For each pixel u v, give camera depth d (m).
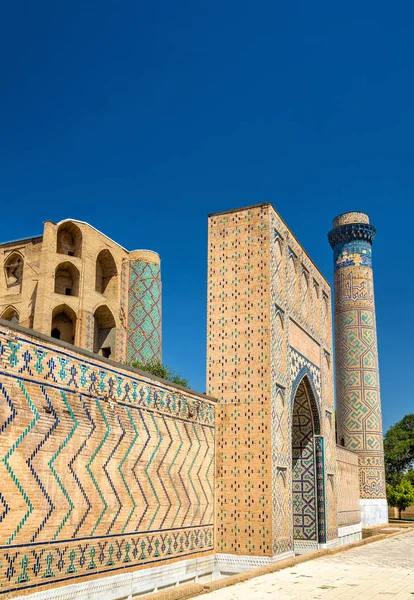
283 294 15.77
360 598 8.66
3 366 8.09
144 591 10.85
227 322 14.93
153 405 11.84
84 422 9.67
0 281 27.17
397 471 43.72
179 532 12.32
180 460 12.63
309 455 18.25
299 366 16.92
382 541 19.67
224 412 14.44
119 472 10.51
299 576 10.95
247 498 13.78
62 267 26.83
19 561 8.03
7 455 8.00
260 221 15.19
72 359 9.55
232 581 9.97
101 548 9.80
